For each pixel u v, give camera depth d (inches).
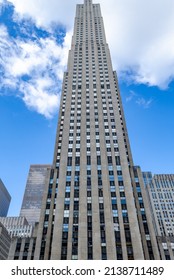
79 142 3533.5
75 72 4790.8
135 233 2549.2
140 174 3371.1
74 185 3011.8
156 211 6171.3
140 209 2987.2
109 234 2485.2
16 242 2972.4
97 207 2723.9
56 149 3791.8
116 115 3873.0
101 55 5152.6
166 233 5693.9
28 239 3002.0
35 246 2755.9
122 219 2674.7
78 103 4133.9
